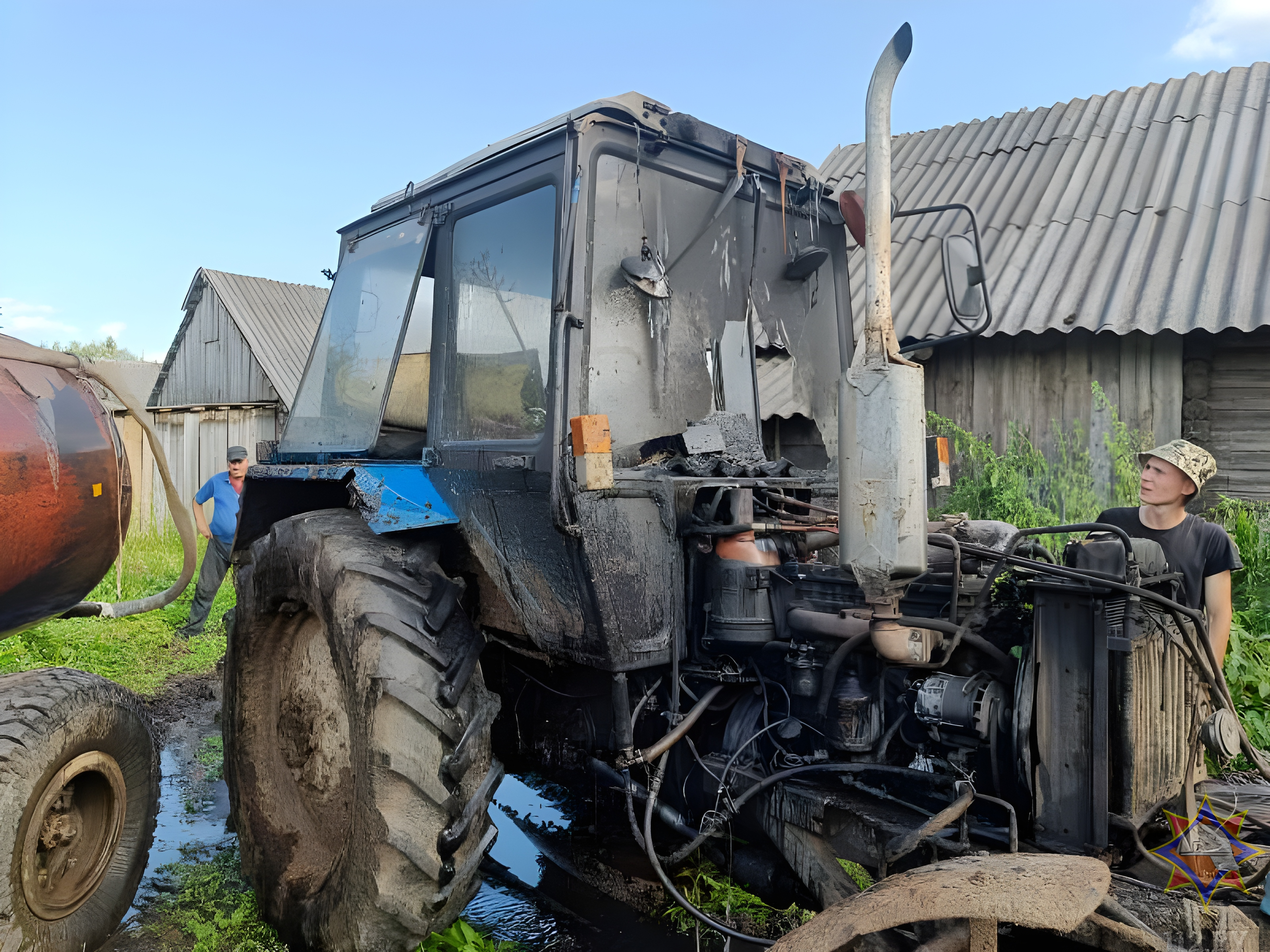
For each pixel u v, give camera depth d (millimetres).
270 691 2984
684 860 2982
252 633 2938
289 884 2588
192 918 2760
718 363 3078
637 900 2881
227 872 3109
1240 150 7367
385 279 3330
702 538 2717
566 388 2332
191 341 16984
